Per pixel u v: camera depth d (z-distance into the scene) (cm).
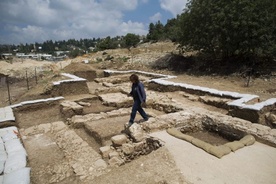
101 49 4603
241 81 1398
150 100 1020
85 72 1839
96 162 537
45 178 509
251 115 788
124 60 2408
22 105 973
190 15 1700
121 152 545
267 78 1380
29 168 509
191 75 1689
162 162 488
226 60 1747
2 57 3338
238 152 525
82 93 1272
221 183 412
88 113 951
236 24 1402
